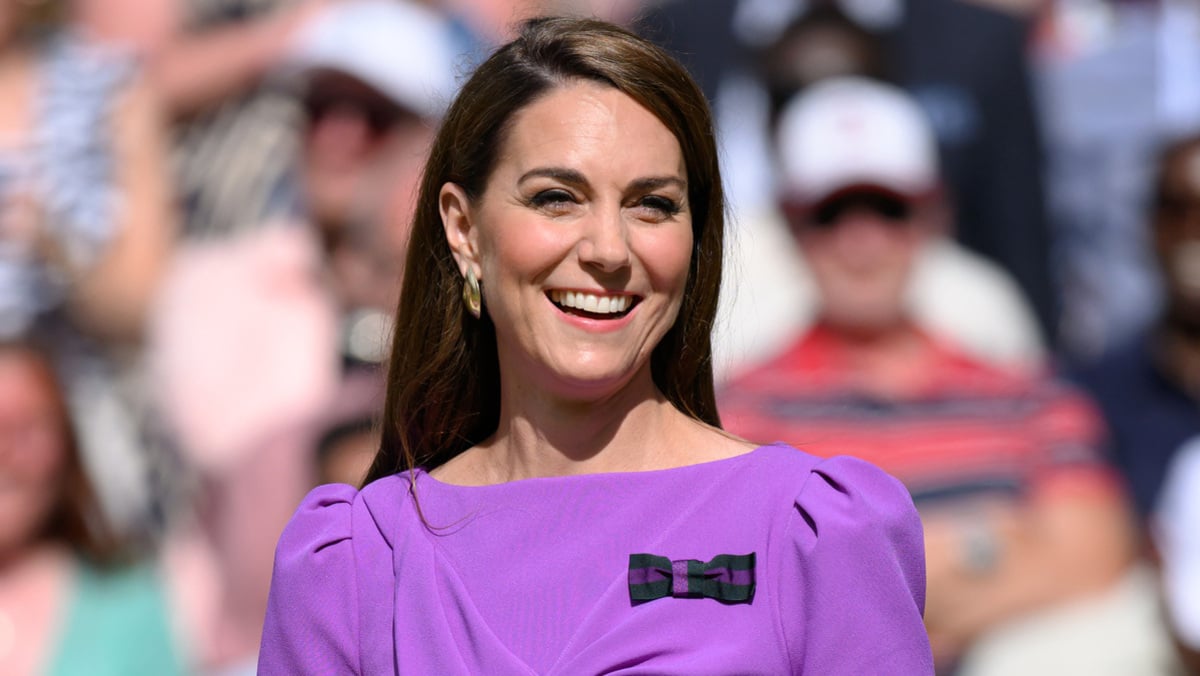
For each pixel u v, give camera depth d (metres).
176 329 20.84
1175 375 20.62
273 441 20.66
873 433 20.25
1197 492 20.14
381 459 9.77
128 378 20.56
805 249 20.91
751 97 21.47
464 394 9.55
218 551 20.34
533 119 8.58
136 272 20.78
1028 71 21.59
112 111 21.11
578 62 8.59
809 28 21.44
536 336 8.58
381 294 21.16
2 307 19.89
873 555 8.22
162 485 20.33
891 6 21.53
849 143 20.89
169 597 19.95
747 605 8.16
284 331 20.92
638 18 14.24
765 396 20.36
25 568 19.36
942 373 20.64
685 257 8.62
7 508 19.20
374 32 21.39
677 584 8.18
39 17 21.09
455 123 9.01
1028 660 20.06
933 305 20.83
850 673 8.07
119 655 19.34
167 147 21.23
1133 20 21.69
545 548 8.55
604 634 8.12
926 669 8.23
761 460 8.60
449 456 9.68
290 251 21.12
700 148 8.73
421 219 9.35
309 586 8.95
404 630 8.51
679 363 9.23
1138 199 21.14
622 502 8.58
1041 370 20.83
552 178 8.44
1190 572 20.05
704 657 7.96
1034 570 20.19
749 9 21.64
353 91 21.28
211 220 21.14
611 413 8.87
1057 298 21.17
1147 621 20.11
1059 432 20.50
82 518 19.67
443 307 9.39
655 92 8.56
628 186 8.42
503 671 8.12
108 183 20.95
